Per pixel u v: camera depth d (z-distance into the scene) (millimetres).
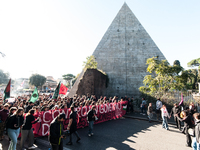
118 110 14242
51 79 101125
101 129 9852
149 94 18609
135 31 25062
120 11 26234
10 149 5523
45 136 8125
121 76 24219
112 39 25531
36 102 12445
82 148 6656
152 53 23812
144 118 13711
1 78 51312
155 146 7188
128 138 8195
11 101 10367
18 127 5688
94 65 22219
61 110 8898
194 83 37719
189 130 7184
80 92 17922
